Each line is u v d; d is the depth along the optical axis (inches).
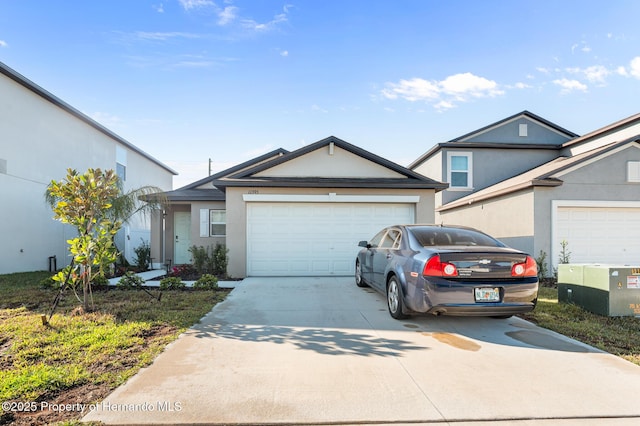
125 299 277.0
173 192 570.6
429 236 228.4
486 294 184.5
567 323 209.5
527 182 425.1
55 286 320.2
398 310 213.0
